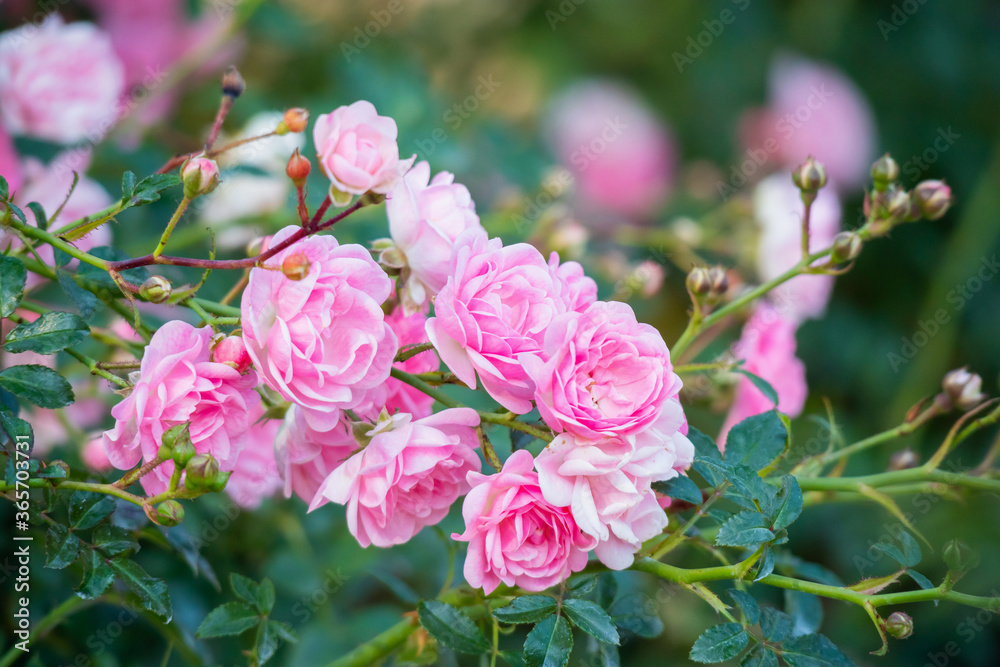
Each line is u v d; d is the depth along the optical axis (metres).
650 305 0.96
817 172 0.68
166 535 0.65
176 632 0.70
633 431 0.59
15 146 0.78
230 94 0.63
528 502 0.59
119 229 0.80
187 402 0.58
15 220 0.60
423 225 0.62
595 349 0.59
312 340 0.58
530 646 0.59
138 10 0.92
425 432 0.60
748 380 0.73
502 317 0.59
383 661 0.71
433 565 0.83
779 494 0.60
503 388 0.60
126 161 0.82
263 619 0.64
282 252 0.59
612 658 0.65
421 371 0.64
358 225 0.80
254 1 0.90
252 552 0.82
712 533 0.67
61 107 0.76
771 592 0.94
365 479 0.60
